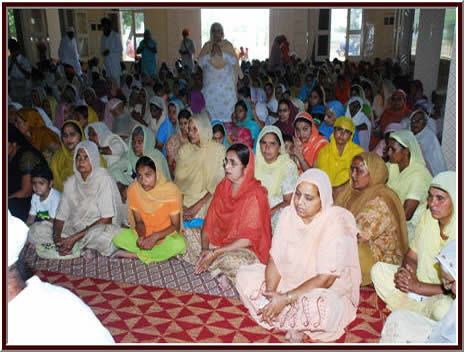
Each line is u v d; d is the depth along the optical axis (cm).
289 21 1234
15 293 90
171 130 430
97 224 286
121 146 371
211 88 520
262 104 521
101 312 224
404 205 271
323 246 203
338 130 313
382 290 222
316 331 194
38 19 1012
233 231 256
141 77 782
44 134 414
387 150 297
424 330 177
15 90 761
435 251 206
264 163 298
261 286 215
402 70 751
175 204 277
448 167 288
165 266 274
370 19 1123
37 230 283
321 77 685
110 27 815
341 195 261
